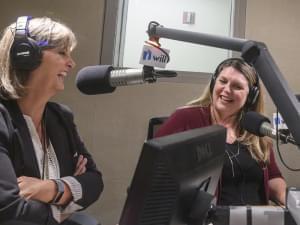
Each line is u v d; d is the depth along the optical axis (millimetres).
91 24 2566
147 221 601
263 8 2748
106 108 2600
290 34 2791
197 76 2678
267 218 1056
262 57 778
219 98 1829
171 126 1851
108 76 931
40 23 1230
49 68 1233
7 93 1234
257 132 1000
